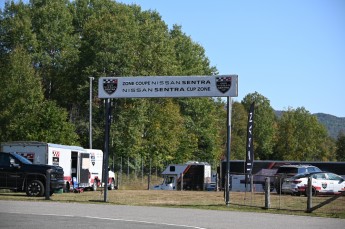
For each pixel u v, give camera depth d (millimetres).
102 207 24047
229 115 26094
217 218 20078
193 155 82000
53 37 68188
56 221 17359
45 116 53438
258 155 121562
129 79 26922
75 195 32438
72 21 74312
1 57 64938
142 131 68062
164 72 67750
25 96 57094
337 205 27891
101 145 65875
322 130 124125
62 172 30906
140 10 77750
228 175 26375
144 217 19781
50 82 69750
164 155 71812
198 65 80500
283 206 26812
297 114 122938
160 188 57469
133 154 65375
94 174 41594
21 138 53781
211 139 82375
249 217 20938
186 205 26266
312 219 20938
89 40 65375
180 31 81500
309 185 24094
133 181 64750
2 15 67875
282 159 120938
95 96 66062
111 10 73062
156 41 70125
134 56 65062
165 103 71500
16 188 29844
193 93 26188
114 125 64188
